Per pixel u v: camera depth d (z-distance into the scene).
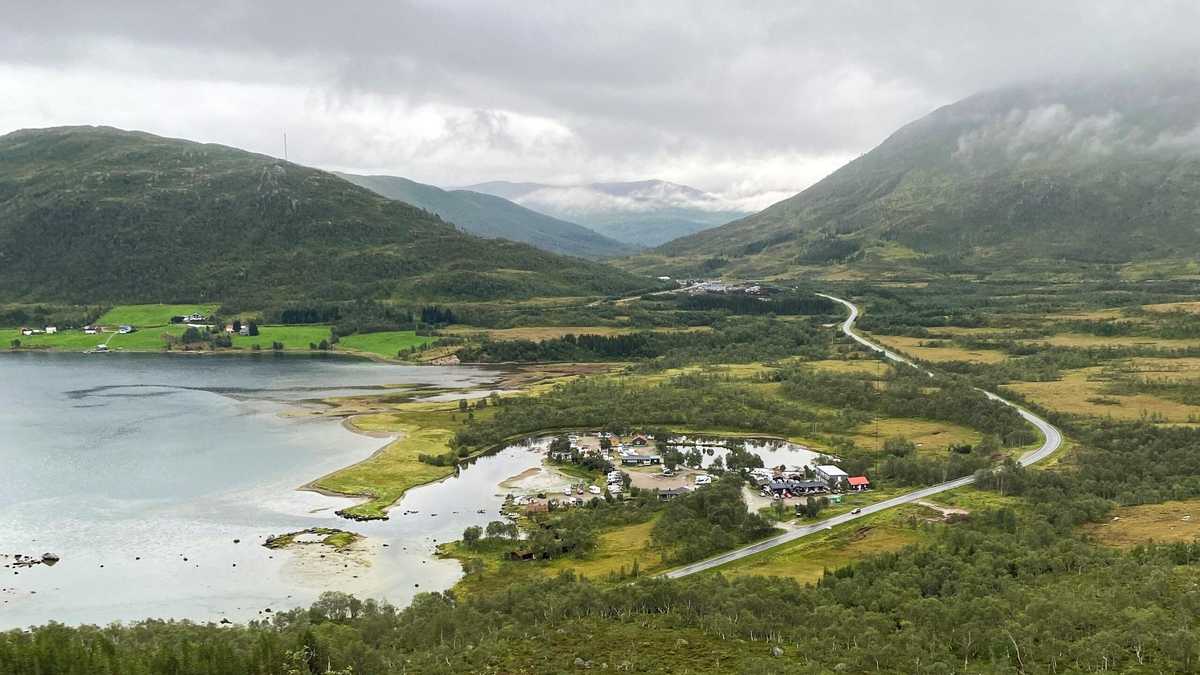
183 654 113.31
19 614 150.25
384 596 160.50
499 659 118.62
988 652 113.00
